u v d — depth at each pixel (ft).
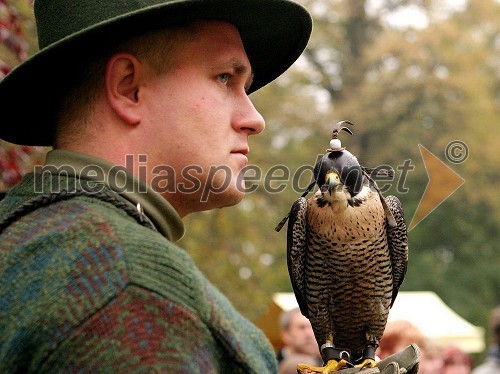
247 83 8.36
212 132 7.56
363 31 89.86
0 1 15.08
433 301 28.81
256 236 40.34
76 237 6.56
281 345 22.38
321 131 76.23
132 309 6.25
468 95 80.94
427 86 80.53
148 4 7.47
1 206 7.45
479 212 81.35
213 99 7.61
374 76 84.84
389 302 10.62
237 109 7.84
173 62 7.56
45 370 6.17
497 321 23.41
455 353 24.06
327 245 10.25
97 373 6.10
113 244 6.47
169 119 7.50
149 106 7.52
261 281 39.19
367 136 80.43
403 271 10.89
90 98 7.56
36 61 7.42
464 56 82.33
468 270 79.25
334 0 89.81
